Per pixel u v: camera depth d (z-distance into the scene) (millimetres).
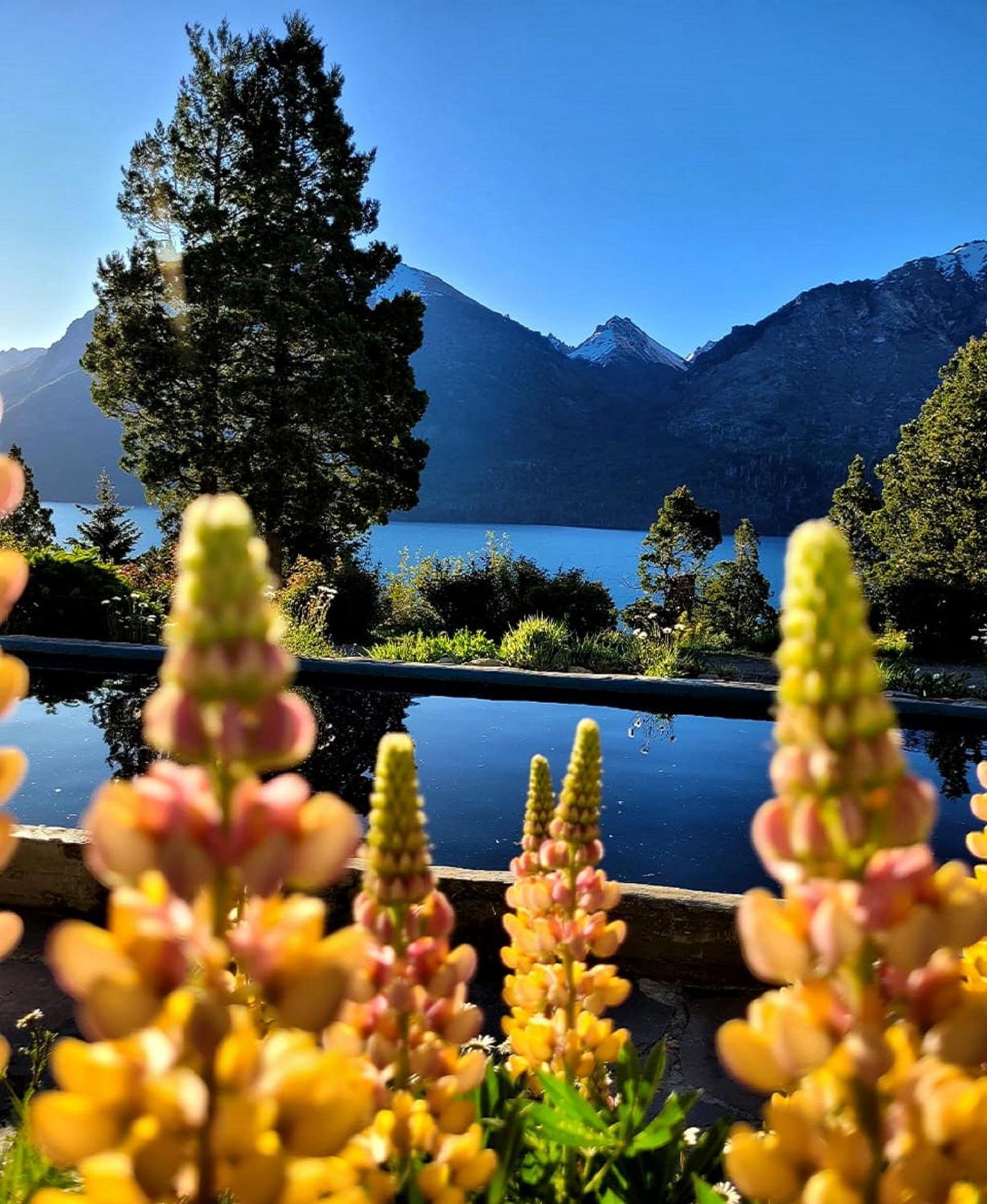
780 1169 858
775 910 849
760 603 22531
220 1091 779
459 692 12680
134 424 25984
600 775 1990
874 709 804
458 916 4160
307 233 25094
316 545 24969
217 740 764
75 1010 3525
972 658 19500
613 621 20578
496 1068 2037
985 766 1595
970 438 28391
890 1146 826
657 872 6695
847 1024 845
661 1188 1772
